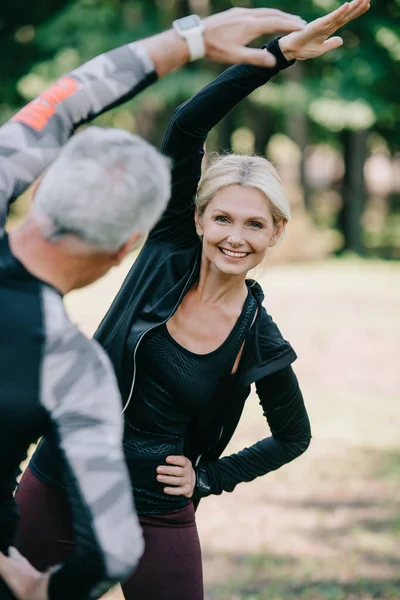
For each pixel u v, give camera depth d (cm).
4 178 244
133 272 322
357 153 2581
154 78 256
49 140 251
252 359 309
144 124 2608
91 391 208
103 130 218
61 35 2308
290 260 2248
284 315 1566
